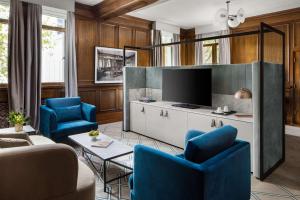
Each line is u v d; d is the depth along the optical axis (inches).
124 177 106.1
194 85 148.9
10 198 52.8
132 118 187.3
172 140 152.3
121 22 234.8
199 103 146.7
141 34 254.2
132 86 190.9
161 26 265.7
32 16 171.3
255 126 103.7
